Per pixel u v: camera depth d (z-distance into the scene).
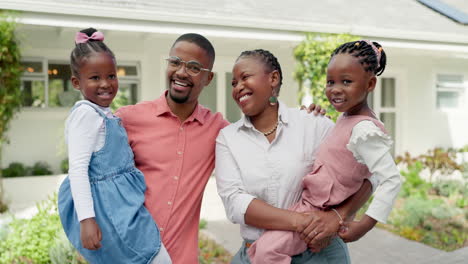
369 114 1.81
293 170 1.85
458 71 10.99
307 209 1.81
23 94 7.50
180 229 1.98
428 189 7.48
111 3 6.16
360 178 1.77
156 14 6.34
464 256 4.62
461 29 9.35
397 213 6.12
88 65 1.83
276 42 8.09
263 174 1.84
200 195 2.07
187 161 2.03
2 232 3.92
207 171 2.10
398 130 10.47
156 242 1.84
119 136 1.87
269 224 1.76
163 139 2.02
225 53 8.87
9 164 7.51
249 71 1.87
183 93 1.95
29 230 3.78
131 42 8.05
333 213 1.77
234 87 1.93
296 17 7.68
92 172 1.81
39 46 7.45
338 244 1.94
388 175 1.62
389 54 10.09
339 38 7.62
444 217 5.89
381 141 1.64
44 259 3.64
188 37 1.97
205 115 2.16
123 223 1.76
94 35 1.91
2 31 5.77
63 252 3.56
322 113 2.07
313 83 7.68
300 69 7.75
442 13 10.33
